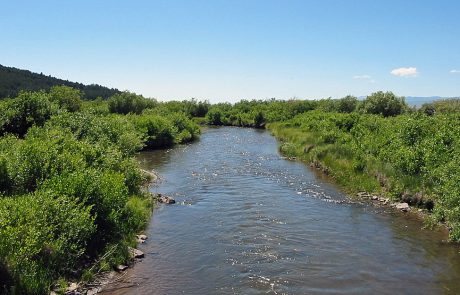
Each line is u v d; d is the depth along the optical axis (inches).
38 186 547.8
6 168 564.4
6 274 383.2
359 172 999.6
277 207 788.6
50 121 1132.5
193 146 1798.7
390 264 526.0
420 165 855.1
